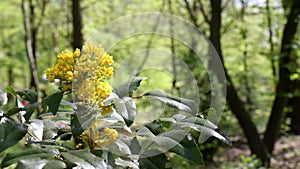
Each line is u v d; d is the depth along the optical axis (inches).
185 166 158.7
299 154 256.2
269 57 218.7
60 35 324.8
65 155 39.1
